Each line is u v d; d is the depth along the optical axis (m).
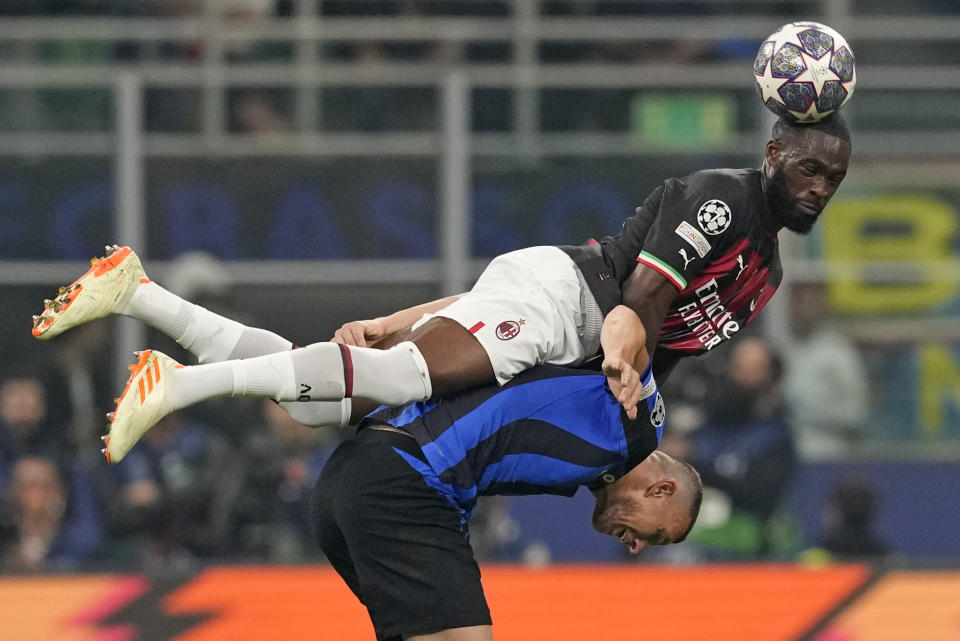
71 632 21.41
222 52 33.28
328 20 34.31
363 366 14.33
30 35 32.88
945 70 32.69
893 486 28.98
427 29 33.38
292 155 29.78
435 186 29.98
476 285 15.74
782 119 15.21
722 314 15.76
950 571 21.81
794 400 29.47
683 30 33.28
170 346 29.19
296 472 27.94
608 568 21.73
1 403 28.58
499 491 15.23
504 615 21.50
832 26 33.56
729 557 27.44
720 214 14.98
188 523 27.61
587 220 30.16
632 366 14.40
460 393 14.84
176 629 21.52
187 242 29.55
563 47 33.28
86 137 29.58
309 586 21.72
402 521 14.84
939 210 30.33
